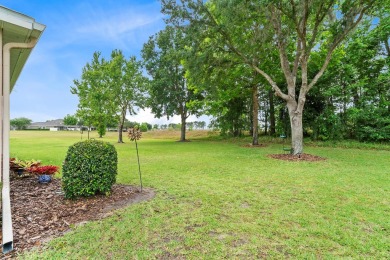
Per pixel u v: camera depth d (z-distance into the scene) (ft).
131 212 11.46
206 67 35.86
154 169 23.07
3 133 10.01
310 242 8.51
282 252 7.88
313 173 20.44
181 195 14.29
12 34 10.35
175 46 62.49
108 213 11.36
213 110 58.44
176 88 69.26
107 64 71.10
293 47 41.93
